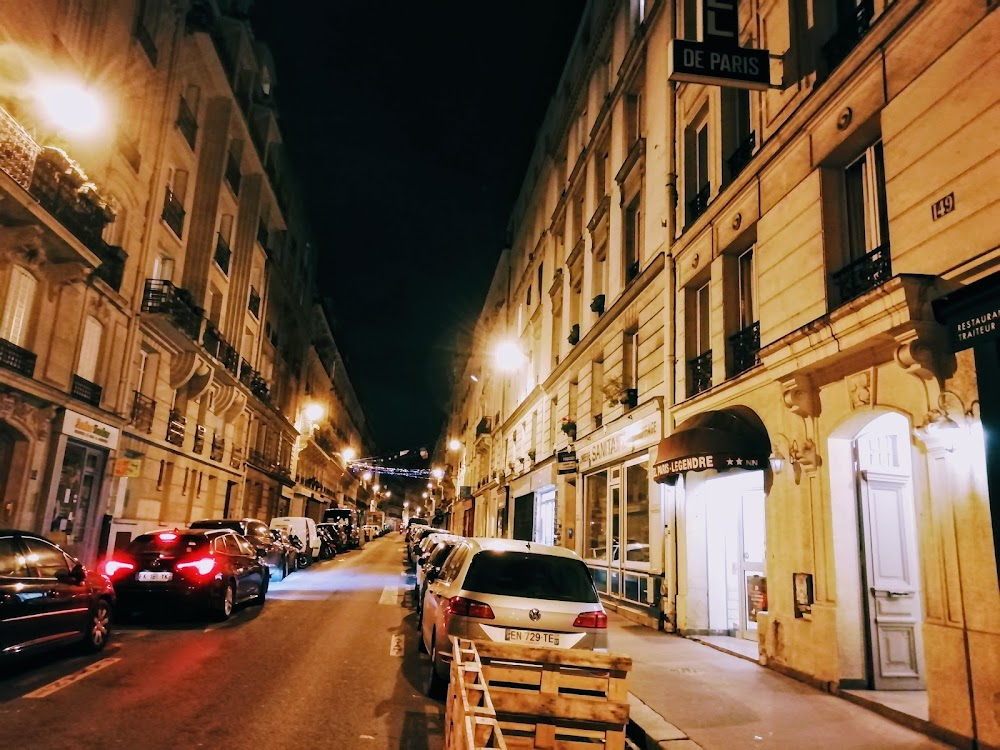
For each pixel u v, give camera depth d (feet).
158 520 68.69
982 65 19.27
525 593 22.91
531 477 83.71
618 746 14.80
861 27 25.96
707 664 28.91
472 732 10.69
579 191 72.64
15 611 22.29
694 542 37.37
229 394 87.15
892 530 25.67
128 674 24.08
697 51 29.71
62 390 47.09
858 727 20.02
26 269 43.73
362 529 164.55
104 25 51.06
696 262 39.22
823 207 26.84
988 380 17.83
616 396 51.03
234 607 41.14
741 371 33.81
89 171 49.96
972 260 18.90
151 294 61.87
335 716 20.07
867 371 23.41
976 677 17.80
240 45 81.76
